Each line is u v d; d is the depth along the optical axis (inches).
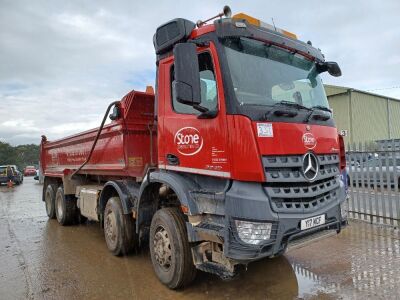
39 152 440.8
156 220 187.3
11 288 190.5
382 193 299.3
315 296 164.7
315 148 160.4
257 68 162.2
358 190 318.0
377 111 1147.3
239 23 157.8
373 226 291.3
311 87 188.9
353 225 296.4
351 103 1058.1
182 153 170.7
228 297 167.8
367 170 311.0
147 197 202.5
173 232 173.8
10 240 304.2
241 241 139.9
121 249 230.2
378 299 158.6
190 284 181.3
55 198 384.8
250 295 169.0
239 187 143.8
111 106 237.6
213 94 156.1
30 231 339.6
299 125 156.6
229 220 143.9
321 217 154.5
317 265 204.5
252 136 142.1
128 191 227.1
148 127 230.5
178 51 145.5
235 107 146.3
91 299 172.9
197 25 176.9
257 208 138.3
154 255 189.5
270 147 144.3
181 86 143.8
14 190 949.2
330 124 178.9
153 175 187.2
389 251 223.9
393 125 1209.4
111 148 246.4
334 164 175.8
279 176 143.7
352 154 323.0
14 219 419.2
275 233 139.2
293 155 150.8
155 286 185.6
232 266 149.9
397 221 291.4
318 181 160.7
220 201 151.2
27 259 243.1
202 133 159.8
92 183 328.2
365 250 227.8
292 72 179.0
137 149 228.4
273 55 172.6
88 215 281.6
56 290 185.5
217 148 152.0
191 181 168.7
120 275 203.9
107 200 256.8
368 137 1104.8
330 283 178.7
